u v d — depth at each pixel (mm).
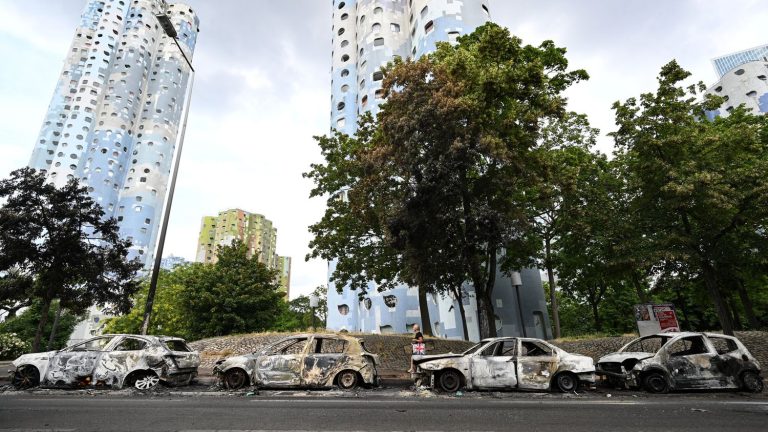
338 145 22594
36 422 6496
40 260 16609
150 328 38031
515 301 30094
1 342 25688
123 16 93500
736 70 63812
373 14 44250
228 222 110438
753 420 6641
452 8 37719
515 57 15625
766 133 20156
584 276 25469
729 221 14031
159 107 90250
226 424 6320
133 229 79500
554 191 18438
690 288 27312
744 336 16125
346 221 21375
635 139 15359
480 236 13852
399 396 9570
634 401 8766
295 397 9383
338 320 37000
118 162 83188
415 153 14266
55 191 17359
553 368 10398
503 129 14734
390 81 15438
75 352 10875
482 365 10492
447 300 31656
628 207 16641
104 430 5961
